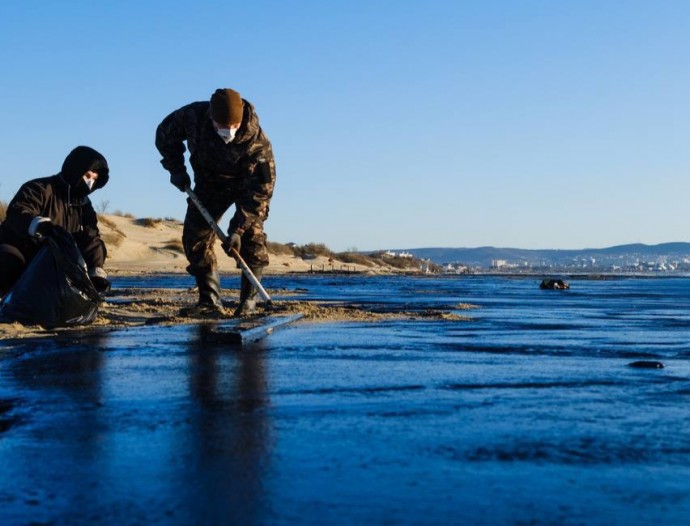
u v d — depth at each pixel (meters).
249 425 3.45
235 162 8.44
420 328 8.20
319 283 28.77
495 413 3.75
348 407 3.85
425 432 3.35
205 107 8.38
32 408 3.79
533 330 8.20
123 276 32.94
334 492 2.53
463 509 2.38
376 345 6.45
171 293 16.23
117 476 2.69
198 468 2.79
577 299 16.64
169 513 2.33
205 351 5.88
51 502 2.43
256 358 5.52
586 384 4.59
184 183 8.68
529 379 4.74
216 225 8.61
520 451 3.06
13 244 7.95
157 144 8.66
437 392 4.28
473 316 10.46
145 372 4.84
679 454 3.04
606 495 2.53
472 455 2.99
